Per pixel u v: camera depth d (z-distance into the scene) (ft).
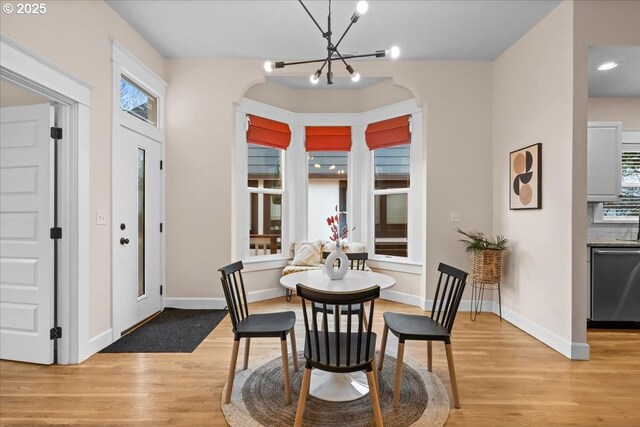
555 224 9.36
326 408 6.44
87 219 8.50
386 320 7.50
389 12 9.71
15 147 8.14
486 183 12.71
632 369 8.07
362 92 15.29
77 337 8.24
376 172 15.26
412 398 6.76
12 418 6.08
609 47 8.91
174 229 12.72
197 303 12.72
